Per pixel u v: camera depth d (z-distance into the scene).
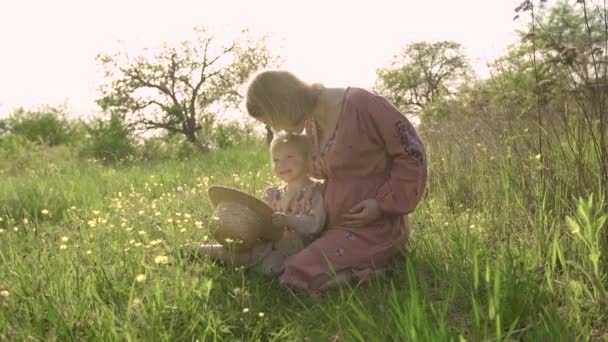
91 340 2.85
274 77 3.55
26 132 22.77
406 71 25.61
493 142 5.62
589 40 3.56
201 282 3.62
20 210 6.62
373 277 3.57
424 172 3.63
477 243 3.66
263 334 3.00
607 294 2.86
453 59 25.41
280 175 3.86
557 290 3.10
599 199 3.37
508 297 2.86
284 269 3.69
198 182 8.72
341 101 3.62
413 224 4.53
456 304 3.14
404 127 3.61
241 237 3.74
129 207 6.18
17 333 2.89
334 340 2.82
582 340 2.61
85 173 10.81
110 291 3.45
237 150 15.93
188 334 2.86
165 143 19.42
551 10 4.04
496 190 4.74
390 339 2.72
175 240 4.40
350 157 3.61
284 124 3.61
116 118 19.44
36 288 3.35
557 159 4.16
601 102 3.77
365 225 3.64
